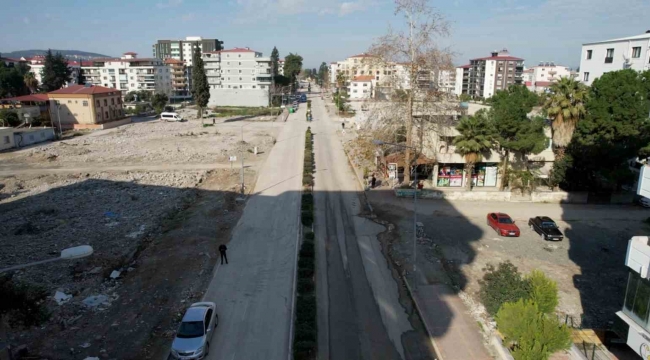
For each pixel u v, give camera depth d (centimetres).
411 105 4503
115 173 5403
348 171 5597
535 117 4241
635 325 1775
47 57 13900
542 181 4794
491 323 2286
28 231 3475
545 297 2166
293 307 2409
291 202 4284
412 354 2055
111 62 16562
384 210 4116
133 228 3597
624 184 4600
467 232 3584
